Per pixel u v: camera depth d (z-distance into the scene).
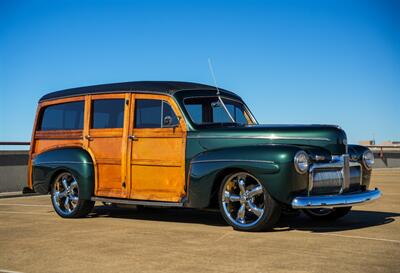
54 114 8.28
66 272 4.22
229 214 6.19
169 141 6.79
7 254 4.92
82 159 7.57
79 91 7.98
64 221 7.26
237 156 6.00
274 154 5.77
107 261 4.57
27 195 11.86
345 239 5.52
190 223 6.90
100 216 7.91
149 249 5.06
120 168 7.25
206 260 4.55
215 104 7.21
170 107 6.86
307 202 5.68
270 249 5.00
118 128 7.34
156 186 6.88
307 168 5.80
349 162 6.41
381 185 13.50
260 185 5.95
